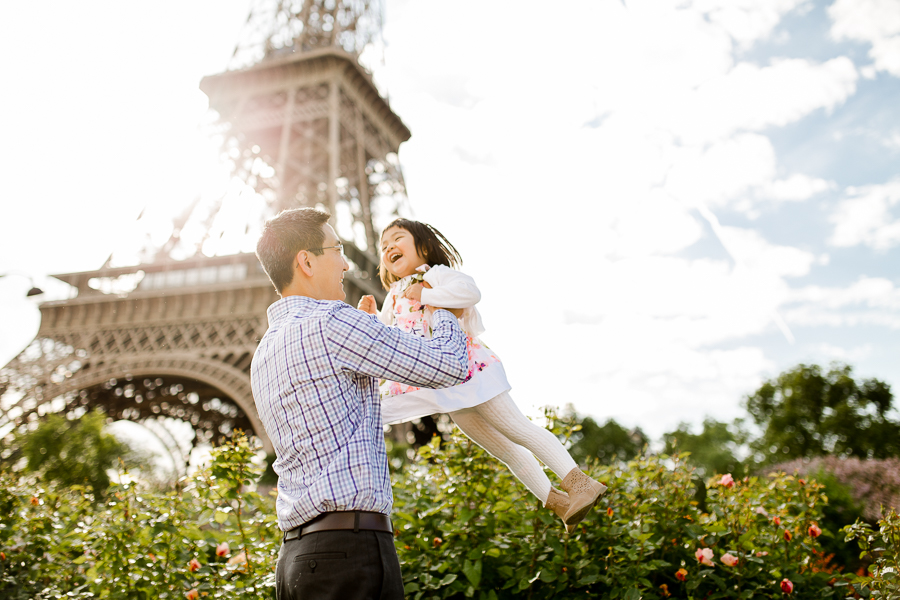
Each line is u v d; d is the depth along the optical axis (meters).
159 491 7.29
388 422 3.90
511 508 5.83
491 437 4.00
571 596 5.43
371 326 2.82
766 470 20.25
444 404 3.78
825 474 15.16
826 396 49.12
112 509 6.05
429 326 3.93
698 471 6.36
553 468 3.76
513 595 5.71
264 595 5.41
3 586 6.29
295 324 2.89
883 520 4.93
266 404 2.92
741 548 5.71
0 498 6.98
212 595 5.45
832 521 12.62
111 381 39.38
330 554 2.61
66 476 28.62
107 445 31.00
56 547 6.78
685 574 5.38
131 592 5.66
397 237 4.27
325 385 2.77
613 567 5.32
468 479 5.94
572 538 5.61
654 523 5.92
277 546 5.71
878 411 48.22
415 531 5.97
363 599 2.58
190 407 43.59
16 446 30.05
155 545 5.60
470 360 3.86
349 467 2.69
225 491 5.65
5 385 33.62
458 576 5.72
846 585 5.49
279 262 3.25
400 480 6.47
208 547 6.00
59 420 31.05
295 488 2.78
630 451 56.12
